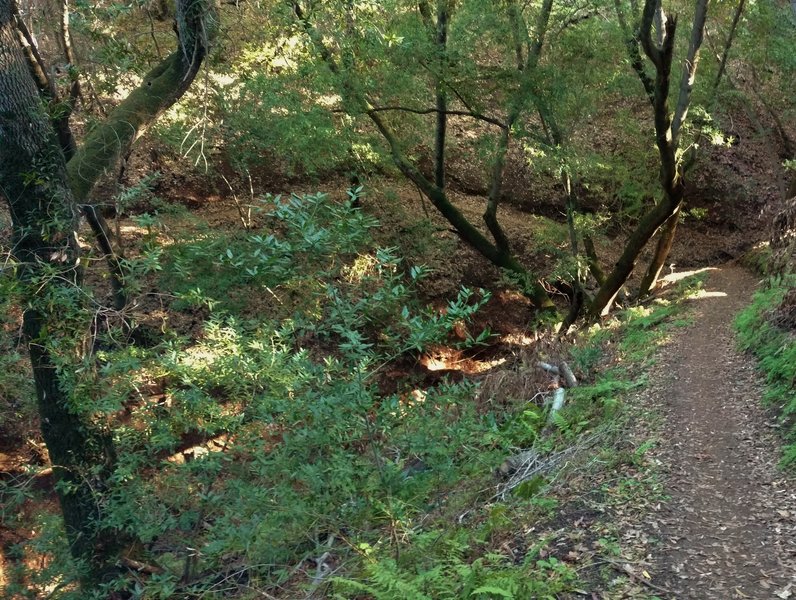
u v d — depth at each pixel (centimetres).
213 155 1981
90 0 1281
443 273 2023
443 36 1552
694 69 1419
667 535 562
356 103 1441
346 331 541
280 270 562
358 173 1791
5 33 789
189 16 1029
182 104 1382
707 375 998
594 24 1507
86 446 802
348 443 634
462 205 2347
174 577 726
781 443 709
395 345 578
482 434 840
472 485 768
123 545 809
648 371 1077
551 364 1225
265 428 660
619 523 593
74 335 711
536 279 1941
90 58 1277
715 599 469
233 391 667
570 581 512
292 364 593
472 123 2347
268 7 1366
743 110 2667
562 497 673
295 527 632
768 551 519
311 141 1441
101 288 1294
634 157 1858
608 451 763
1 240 938
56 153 820
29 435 1116
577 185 2262
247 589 676
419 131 1838
